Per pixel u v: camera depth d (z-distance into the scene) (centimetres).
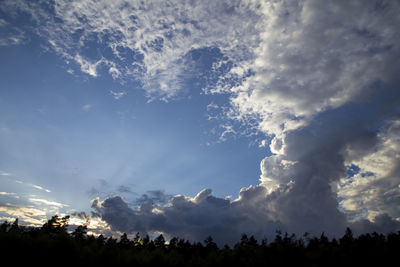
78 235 9006
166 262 6159
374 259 5959
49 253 5472
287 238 7938
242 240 9119
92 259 5647
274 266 6128
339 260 5831
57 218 8919
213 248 9138
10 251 5291
